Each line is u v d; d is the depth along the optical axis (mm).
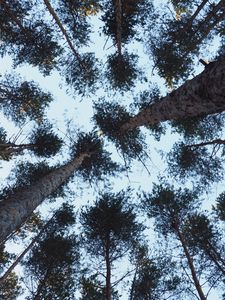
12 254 13938
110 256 12531
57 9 11406
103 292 11367
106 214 12062
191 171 13188
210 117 11992
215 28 10492
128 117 13414
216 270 12312
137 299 11891
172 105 6004
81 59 12570
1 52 12070
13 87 13320
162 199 13359
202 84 4848
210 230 12203
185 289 12008
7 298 13727
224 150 11523
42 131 14055
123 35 11812
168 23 10594
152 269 12227
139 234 12617
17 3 10883
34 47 11930
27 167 14602
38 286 12375
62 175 10750
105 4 11273
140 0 10805
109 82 13086
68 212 14695
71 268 13000
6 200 7324
